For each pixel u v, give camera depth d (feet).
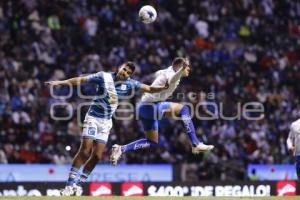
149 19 74.08
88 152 74.38
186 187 112.06
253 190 114.21
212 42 160.35
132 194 109.91
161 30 160.86
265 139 136.87
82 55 146.82
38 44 145.79
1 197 65.21
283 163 132.87
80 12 157.58
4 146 121.80
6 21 148.97
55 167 120.57
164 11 164.55
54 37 150.10
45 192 108.37
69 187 69.41
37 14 152.46
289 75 156.46
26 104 129.18
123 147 74.13
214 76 148.46
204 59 154.20
